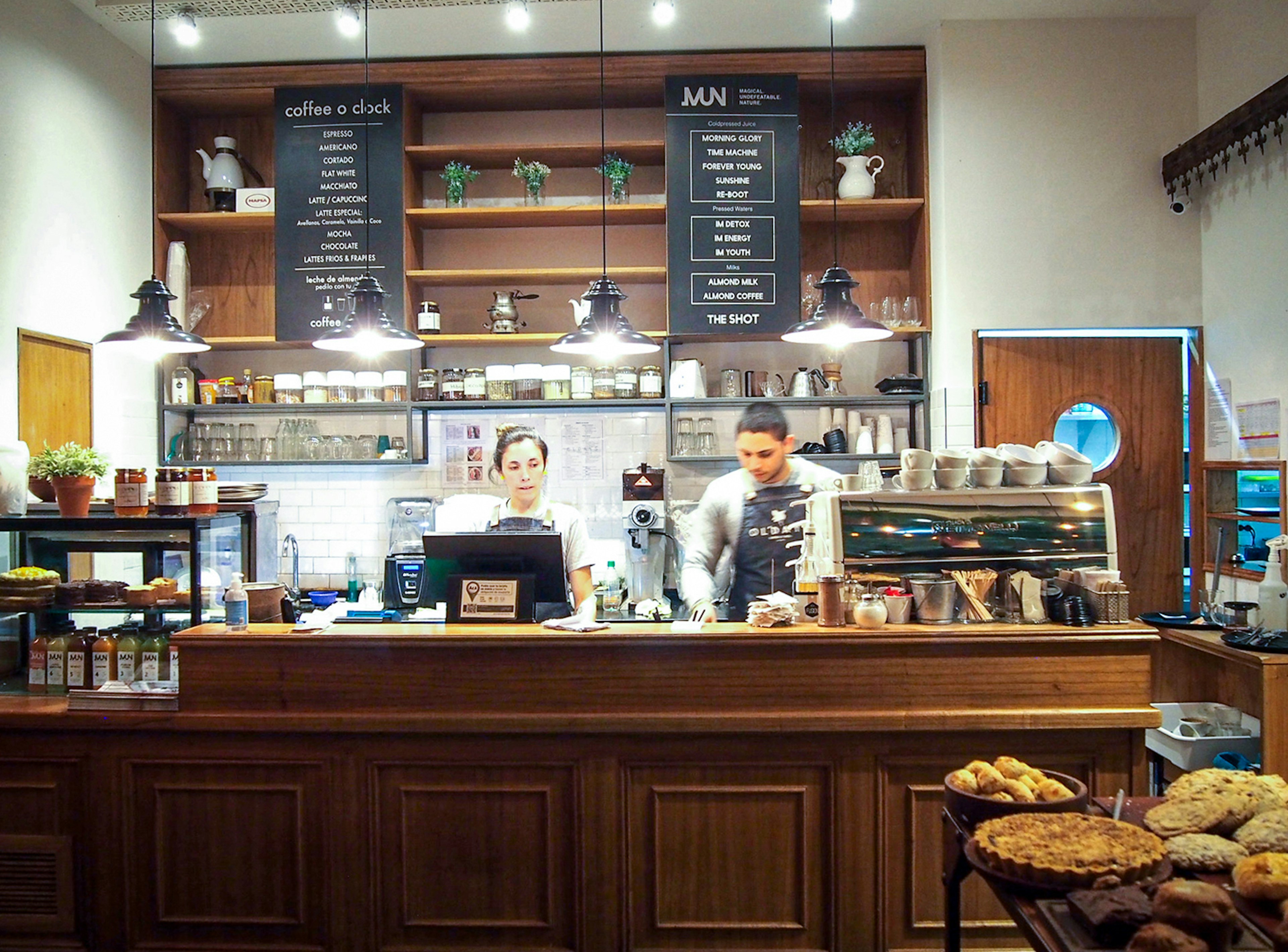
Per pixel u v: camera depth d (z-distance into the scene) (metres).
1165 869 1.49
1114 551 2.74
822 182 4.81
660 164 4.79
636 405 4.52
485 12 4.08
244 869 2.63
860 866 2.56
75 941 2.66
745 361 4.78
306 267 4.55
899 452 4.52
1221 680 3.49
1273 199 3.72
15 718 2.63
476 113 4.89
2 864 2.67
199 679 2.63
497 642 2.57
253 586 2.85
